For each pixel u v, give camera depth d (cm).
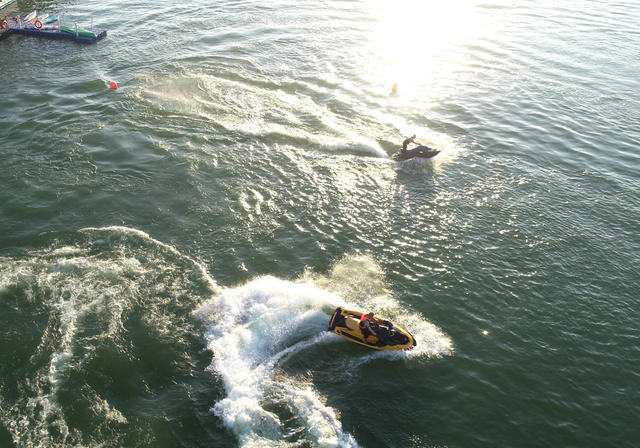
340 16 4878
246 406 1541
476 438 1475
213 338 1756
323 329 1819
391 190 2542
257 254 2128
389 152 2852
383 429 1496
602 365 1706
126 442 1430
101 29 4388
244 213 2350
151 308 1848
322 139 2920
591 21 4994
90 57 3856
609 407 1571
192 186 2508
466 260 2128
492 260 2133
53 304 1836
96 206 2339
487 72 3856
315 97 3397
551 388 1623
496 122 3191
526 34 4619
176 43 4134
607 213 2439
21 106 3133
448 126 3128
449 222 2339
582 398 1596
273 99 3338
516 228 2314
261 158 2750
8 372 1598
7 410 1491
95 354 1669
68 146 2753
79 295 1875
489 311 1900
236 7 5009
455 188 2572
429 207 2431
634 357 1738
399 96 3456
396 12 5044
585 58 4153
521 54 4188
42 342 1697
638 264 2141
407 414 1538
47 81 3466
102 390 1566
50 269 1977
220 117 3106
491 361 1709
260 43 4191
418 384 1630
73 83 3441
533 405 1571
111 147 2770
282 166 2694
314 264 2094
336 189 2536
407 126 3109
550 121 3225
